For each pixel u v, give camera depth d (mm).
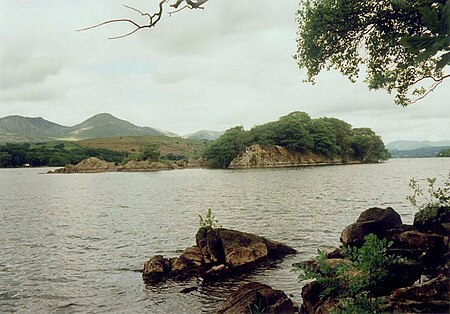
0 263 22094
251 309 11023
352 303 7047
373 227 17938
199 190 72312
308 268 8195
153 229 32094
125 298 15719
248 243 20406
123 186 92625
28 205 55344
